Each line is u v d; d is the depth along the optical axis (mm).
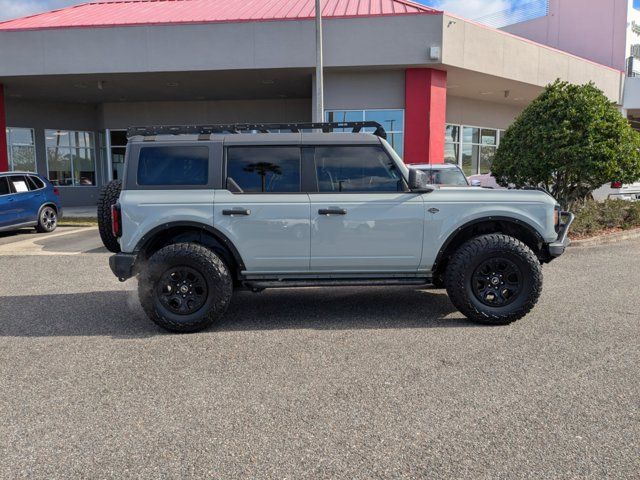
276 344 4883
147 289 5152
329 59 16078
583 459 2893
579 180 11414
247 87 19297
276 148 5367
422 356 4508
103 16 18938
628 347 4676
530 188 5871
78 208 21984
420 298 6617
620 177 11078
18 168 21922
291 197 5293
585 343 4793
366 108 17016
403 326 5410
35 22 18375
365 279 5469
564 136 10836
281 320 5691
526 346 4734
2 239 12438
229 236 5262
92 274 8367
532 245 5703
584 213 11789
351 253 5344
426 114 16562
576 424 3277
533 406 3531
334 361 4418
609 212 12297
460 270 5281
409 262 5406
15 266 9078
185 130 5535
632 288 6996
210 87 19250
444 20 15633
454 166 10992
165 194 5273
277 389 3863
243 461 2922
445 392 3770
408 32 15758
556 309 5977
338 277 5461
